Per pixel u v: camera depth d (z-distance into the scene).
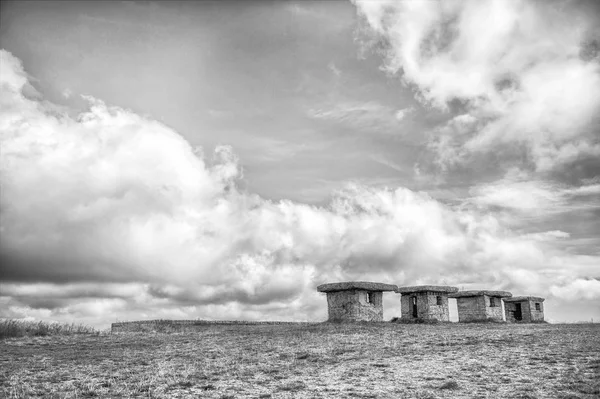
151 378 17.34
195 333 33.12
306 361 20.53
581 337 25.55
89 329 34.19
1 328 31.61
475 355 20.64
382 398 13.72
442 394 13.93
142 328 36.47
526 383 14.83
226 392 14.96
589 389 13.60
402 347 23.97
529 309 51.28
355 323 38.06
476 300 46.69
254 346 25.67
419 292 42.91
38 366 20.38
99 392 15.23
